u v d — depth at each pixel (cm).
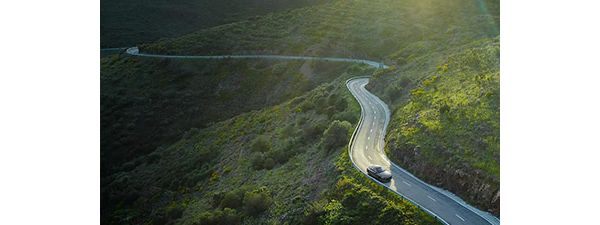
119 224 6284
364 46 12325
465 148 3981
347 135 5362
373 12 14375
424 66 7369
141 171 8019
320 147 5516
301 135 6259
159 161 8225
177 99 11581
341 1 15962
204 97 11669
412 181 4075
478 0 13988
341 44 12538
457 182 3784
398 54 10725
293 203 4384
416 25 13038
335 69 10956
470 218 3397
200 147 8006
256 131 7625
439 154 4112
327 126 6084
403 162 4425
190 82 12356
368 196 3838
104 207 6962
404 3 14838
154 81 12725
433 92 5641
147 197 6762
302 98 8619
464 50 7469
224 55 13112
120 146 9850
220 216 4656
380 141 5181
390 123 5609
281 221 4200
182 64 12875
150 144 9900
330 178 4522
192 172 6956
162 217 5697
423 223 3375
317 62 11262
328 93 8062
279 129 7194
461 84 5456
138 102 11500
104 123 10725
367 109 6431
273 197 4762
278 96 10969
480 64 5981
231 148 7325
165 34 19138
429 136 4428
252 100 11244
